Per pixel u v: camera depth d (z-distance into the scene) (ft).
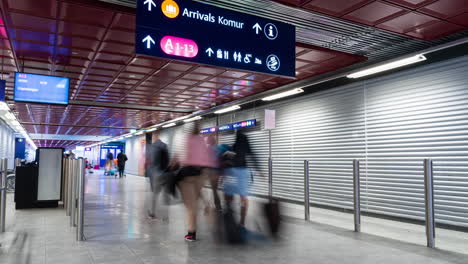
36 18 18.99
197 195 16.66
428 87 22.56
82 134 104.78
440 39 21.06
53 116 63.05
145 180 66.54
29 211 26.48
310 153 32.78
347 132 28.78
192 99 43.78
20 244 15.81
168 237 17.13
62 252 14.42
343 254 14.44
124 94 40.78
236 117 45.75
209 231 17.75
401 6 16.90
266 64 16.62
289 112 35.96
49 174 28.81
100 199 33.73
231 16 15.92
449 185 20.86
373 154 26.23
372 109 26.58
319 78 30.25
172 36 14.43
